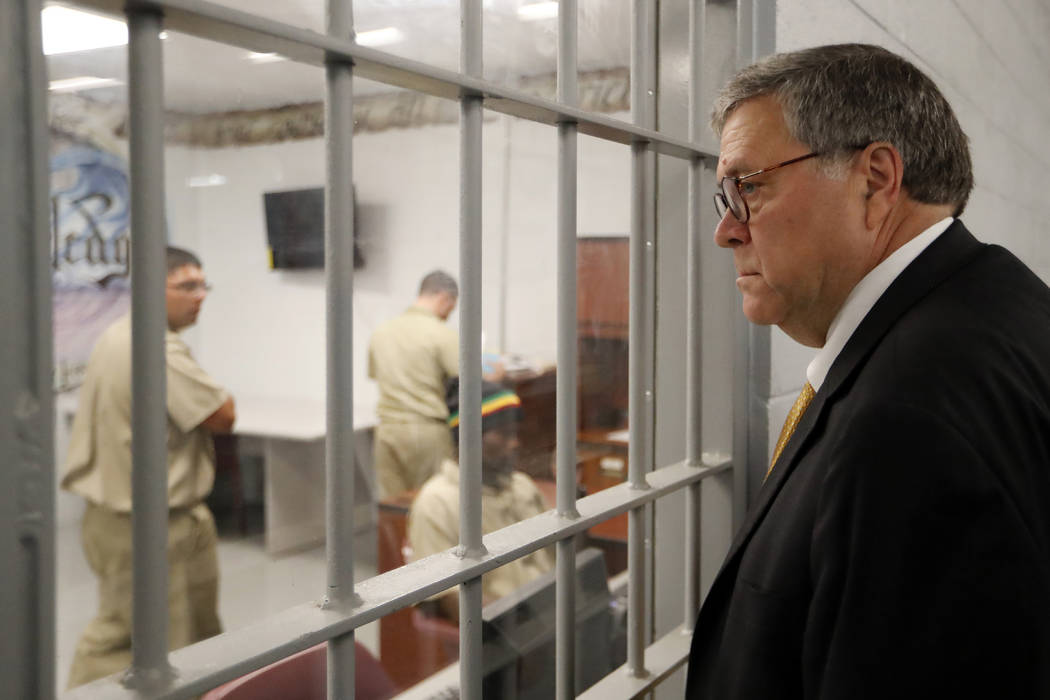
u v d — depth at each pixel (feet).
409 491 10.41
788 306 2.49
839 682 1.72
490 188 13.43
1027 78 11.05
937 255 2.24
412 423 10.34
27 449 1.21
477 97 2.10
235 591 10.30
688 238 3.44
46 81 1.23
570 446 2.61
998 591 1.61
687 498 3.65
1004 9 8.91
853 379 2.14
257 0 4.00
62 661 6.26
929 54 5.89
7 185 1.17
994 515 1.64
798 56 2.39
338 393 1.78
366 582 2.02
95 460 6.28
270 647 1.63
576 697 3.02
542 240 13.20
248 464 12.54
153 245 1.43
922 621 1.66
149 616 1.47
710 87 3.67
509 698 3.53
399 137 15.92
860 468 1.79
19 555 1.21
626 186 8.82
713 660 2.54
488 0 5.29
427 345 10.27
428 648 5.87
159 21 1.41
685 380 3.91
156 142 1.42
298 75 11.41
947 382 1.82
